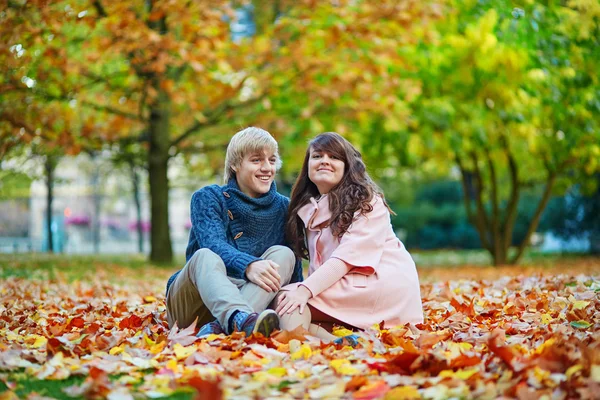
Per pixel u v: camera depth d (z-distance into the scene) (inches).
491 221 564.1
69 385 104.7
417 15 422.3
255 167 150.2
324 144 152.1
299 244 156.0
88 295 257.1
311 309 140.0
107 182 1098.7
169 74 472.7
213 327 132.4
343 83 440.1
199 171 748.0
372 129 534.3
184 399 95.3
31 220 1486.2
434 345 122.8
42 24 382.0
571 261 617.3
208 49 396.5
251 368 108.7
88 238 1483.8
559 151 502.0
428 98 503.5
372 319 140.3
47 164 596.7
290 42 445.4
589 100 434.3
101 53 399.2
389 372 105.3
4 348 129.0
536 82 426.6
